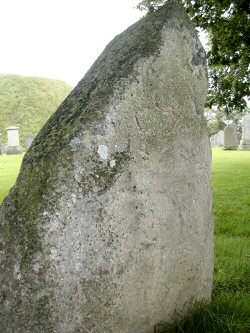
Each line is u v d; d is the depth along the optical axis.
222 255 4.71
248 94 10.46
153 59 2.50
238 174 13.12
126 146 2.36
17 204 2.11
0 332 2.10
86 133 2.19
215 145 40.53
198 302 2.92
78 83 2.67
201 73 2.91
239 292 3.51
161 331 2.61
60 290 2.07
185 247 2.77
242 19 8.68
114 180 2.28
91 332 2.20
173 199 2.66
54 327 2.06
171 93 2.64
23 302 2.03
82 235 2.14
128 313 2.38
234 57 9.60
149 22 2.71
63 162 2.12
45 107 44.59
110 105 2.29
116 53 2.65
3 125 40.81
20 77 47.88
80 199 2.13
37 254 2.02
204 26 9.06
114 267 2.28
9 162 22.50
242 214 7.01
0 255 2.10
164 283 2.62
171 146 2.65
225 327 2.79
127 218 2.35
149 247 2.49
